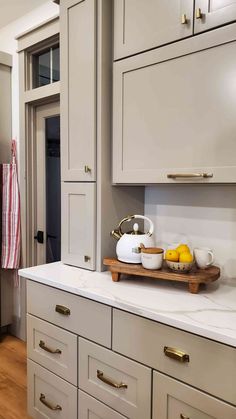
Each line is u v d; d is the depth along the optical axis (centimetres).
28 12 261
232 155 135
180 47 147
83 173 185
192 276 145
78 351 157
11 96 281
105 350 144
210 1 137
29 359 186
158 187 199
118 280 164
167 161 156
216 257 175
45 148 271
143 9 159
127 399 137
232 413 106
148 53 158
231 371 106
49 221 275
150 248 161
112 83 178
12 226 279
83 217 187
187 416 118
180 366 119
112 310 140
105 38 173
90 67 176
